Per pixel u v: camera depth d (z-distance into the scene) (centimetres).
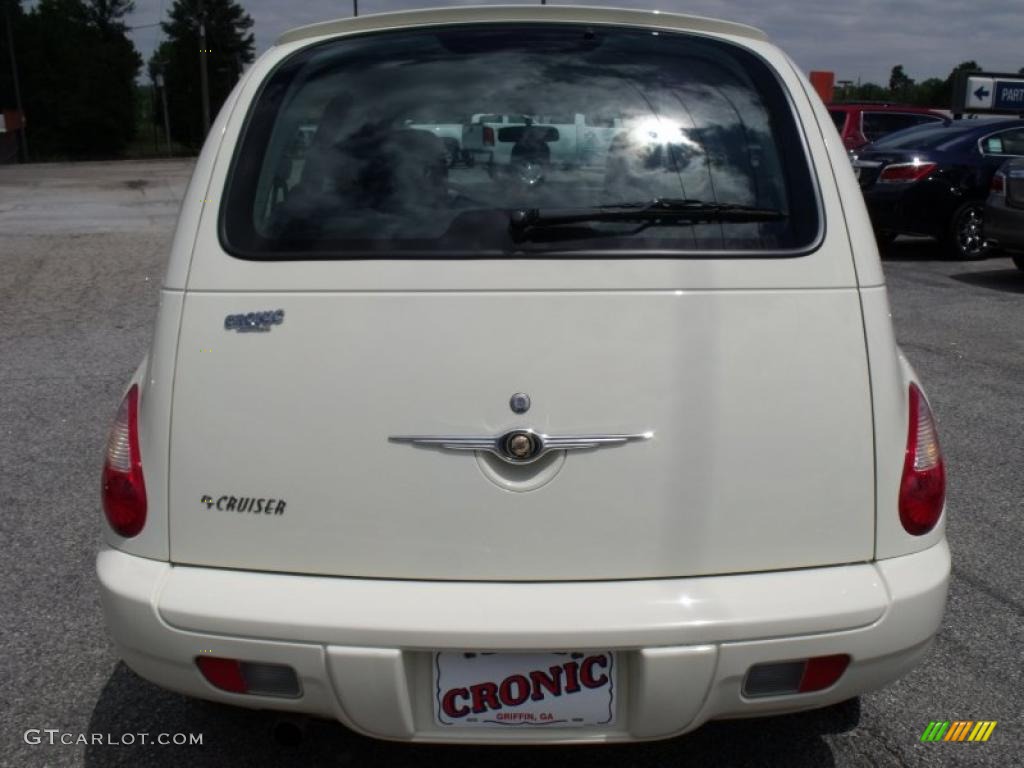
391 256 217
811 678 215
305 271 217
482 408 209
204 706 296
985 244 1137
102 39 8894
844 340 218
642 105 243
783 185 231
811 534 215
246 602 210
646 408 210
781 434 213
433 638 204
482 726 212
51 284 1011
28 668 316
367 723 211
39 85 7238
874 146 1266
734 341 213
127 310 880
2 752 274
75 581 374
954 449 520
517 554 210
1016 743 277
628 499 210
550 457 209
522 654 208
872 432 218
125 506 222
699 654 205
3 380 650
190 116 7869
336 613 206
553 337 211
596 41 258
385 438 210
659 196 229
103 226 1515
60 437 538
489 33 260
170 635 212
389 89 246
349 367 212
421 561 211
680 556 212
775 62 255
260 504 214
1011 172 1003
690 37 261
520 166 233
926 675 311
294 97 247
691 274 216
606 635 203
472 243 219
